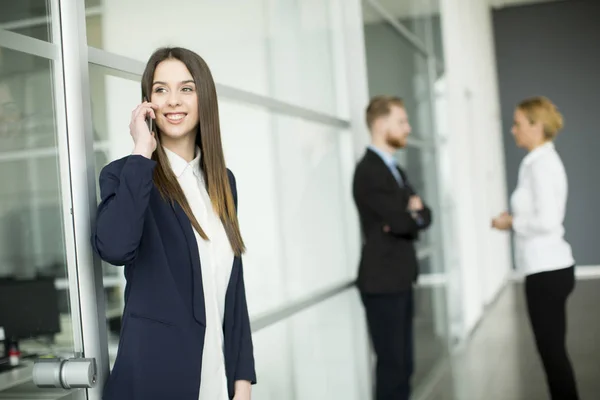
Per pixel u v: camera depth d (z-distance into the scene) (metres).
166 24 2.80
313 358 3.98
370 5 5.33
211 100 2.19
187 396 2.00
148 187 1.93
